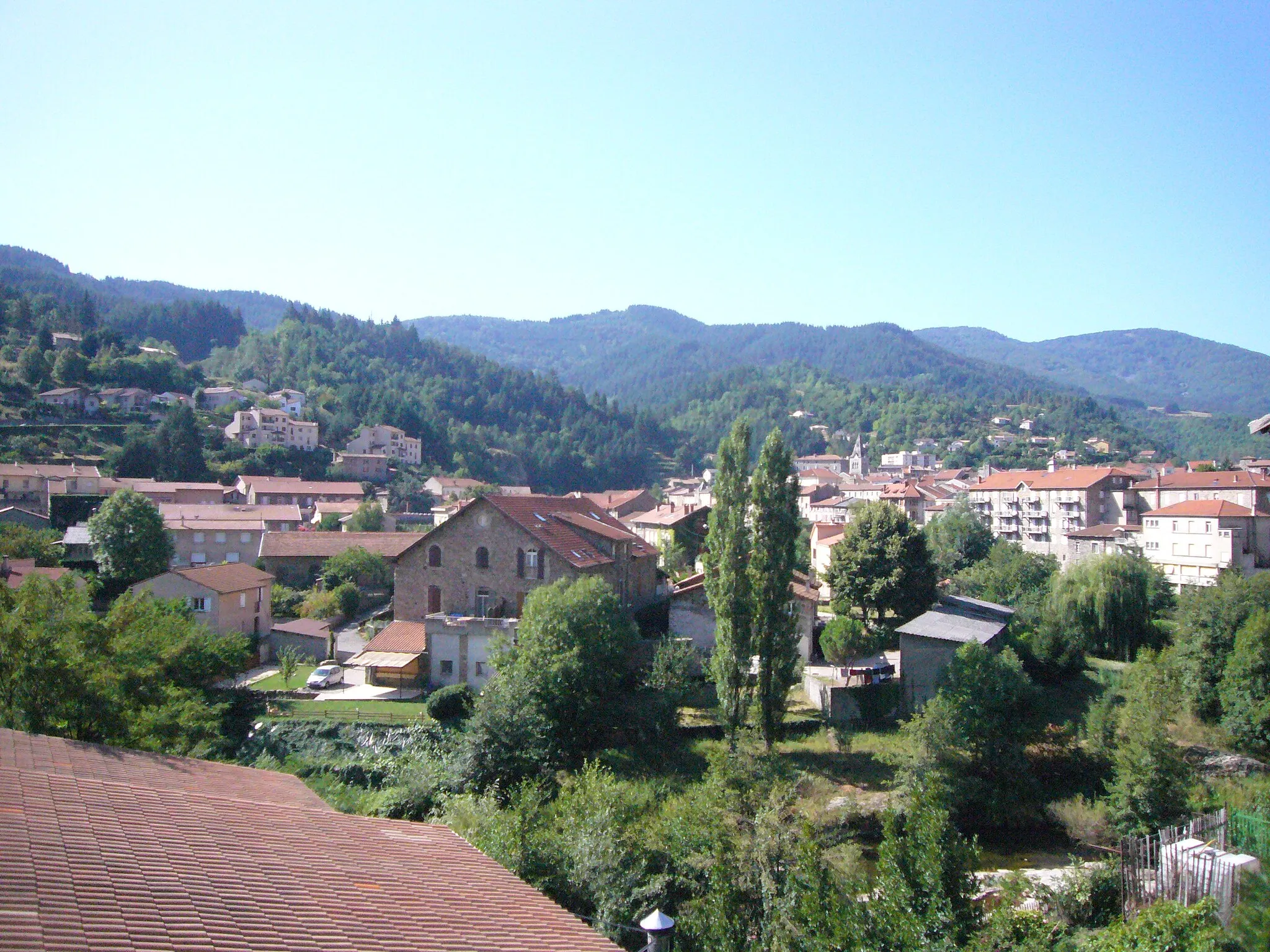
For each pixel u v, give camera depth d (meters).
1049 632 55.38
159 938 9.89
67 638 30.91
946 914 20.56
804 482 195.50
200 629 47.47
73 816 13.19
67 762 17.55
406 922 12.62
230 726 43.69
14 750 17.41
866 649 54.41
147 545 72.00
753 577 42.53
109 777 17.22
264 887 12.38
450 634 49.94
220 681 50.44
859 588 62.84
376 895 13.38
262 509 109.88
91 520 72.75
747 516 44.25
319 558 82.75
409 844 16.69
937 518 99.69
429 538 53.56
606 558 56.12
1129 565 61.12
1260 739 43.12
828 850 28.72
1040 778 40.06
